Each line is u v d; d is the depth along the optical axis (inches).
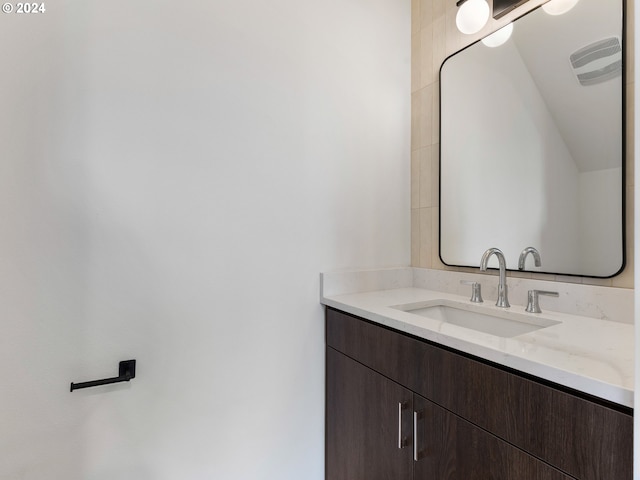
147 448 41.3
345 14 58.3
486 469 30.5
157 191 41.9
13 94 34.6
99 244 38.6
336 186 56.9
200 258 44.7
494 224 52.0
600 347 30.1
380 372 43.4
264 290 49.6
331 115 56.4
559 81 44.3
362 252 60.1
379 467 43.3
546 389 26.2
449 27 59.2
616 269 38.9
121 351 39.8
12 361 34.7
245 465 47.9
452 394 33.9
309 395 53.6
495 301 51.0
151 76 41.5
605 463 22.8
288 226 51.8
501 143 51.1
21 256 34.9
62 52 36.7
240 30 47.9
